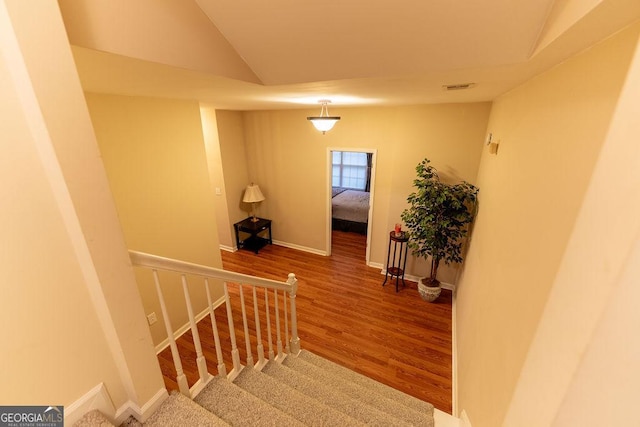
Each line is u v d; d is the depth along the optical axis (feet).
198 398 4.58
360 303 11.75
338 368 8.07
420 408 6.76
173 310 9.38
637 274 1.37
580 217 1.92
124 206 7.61
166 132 8.36
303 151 14.26
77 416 3.24
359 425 4.84
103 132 6.93
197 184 9.57
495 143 7.18
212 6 3.61
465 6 3.02
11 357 2.68
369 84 5.53
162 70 3.86
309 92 6.84
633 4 1.68
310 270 14.32
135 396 3.67
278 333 6.99
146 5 3.11
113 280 3.16
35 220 2.64
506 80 5.00
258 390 5.35
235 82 5.04
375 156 12.64
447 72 4.39
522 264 3.82
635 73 1.49
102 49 2.83
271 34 3.97
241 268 14.56
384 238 13.74
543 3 2.74
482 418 4.57
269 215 16.66
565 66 3.31
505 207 5.36
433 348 9.48
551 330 2.13
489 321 5.21
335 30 3.72
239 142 15.14
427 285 11.65
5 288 2.54
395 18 3.36
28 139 2.49
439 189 10.16
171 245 9.02
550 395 2.01
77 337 3.13
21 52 2.18
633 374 1.36
